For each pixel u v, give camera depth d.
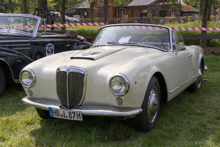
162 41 4.18
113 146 2.92
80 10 51.09
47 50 5.72
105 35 4.48
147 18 29.98
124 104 2.90
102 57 3.40
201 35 10.74
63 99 3.13
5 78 4.94
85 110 2.93
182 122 3.79
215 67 8.03
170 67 3.73
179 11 38.47
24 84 3.40
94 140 3.10
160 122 3.66
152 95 3.31
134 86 2.88
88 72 3.02
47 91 3.31
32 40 5.38
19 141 3.11
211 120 3.84
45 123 3.75
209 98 4.99
